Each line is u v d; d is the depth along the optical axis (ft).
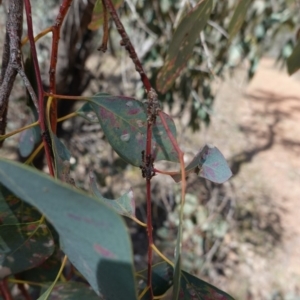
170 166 3.94
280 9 3.23
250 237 5.17
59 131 3.26
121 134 0.83
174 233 3.89
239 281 4.43
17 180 0.44
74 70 2.89
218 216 3.92
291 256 4.94
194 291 0.74
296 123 8.93
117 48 3.37
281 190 6.38
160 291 0.80
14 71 0.72
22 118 3.02
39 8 2.80
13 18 0.72
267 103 9.89
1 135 0.70
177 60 1.01
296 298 4.38
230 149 6.94
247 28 3.32
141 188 4.27
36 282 0.98
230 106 7.85
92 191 0.76
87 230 0.46
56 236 0.93
